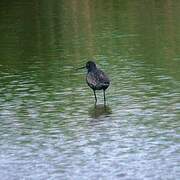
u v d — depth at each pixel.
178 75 29.09
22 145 20.61
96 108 24.36
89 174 17.92
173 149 19.53
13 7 52.22
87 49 36.12
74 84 28.38
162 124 21.97
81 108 24.47
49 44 38.12
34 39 39.75
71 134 21.44
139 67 31.16
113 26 42.78
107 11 48.84
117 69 30.98
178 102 24.55
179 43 36.28
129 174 17.80
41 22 45.34
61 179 17.67
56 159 19.23
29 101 25.75
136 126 21.92
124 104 24.72
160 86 27.22
